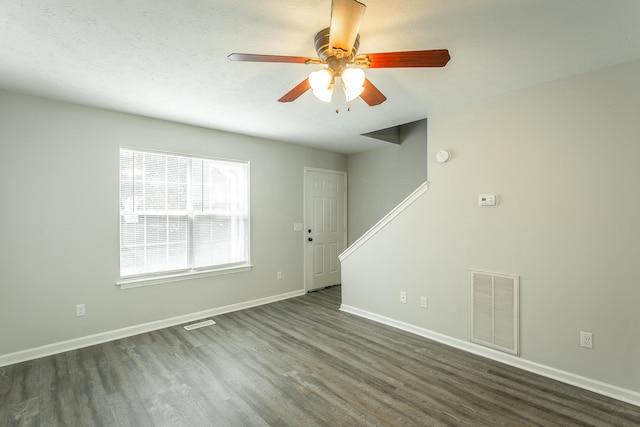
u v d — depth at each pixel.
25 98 2.79
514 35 1.87
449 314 3.10
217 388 2.34
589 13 1.65
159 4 1.58
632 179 2.16
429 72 2.34
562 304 2.44
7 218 2.72
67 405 2.14
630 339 2.16
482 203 2.85
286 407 2.11
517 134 2.66
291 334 3.36
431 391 2.29
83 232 3.08
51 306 2.91
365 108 3.13
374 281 3.80
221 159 4.03
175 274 3.68
